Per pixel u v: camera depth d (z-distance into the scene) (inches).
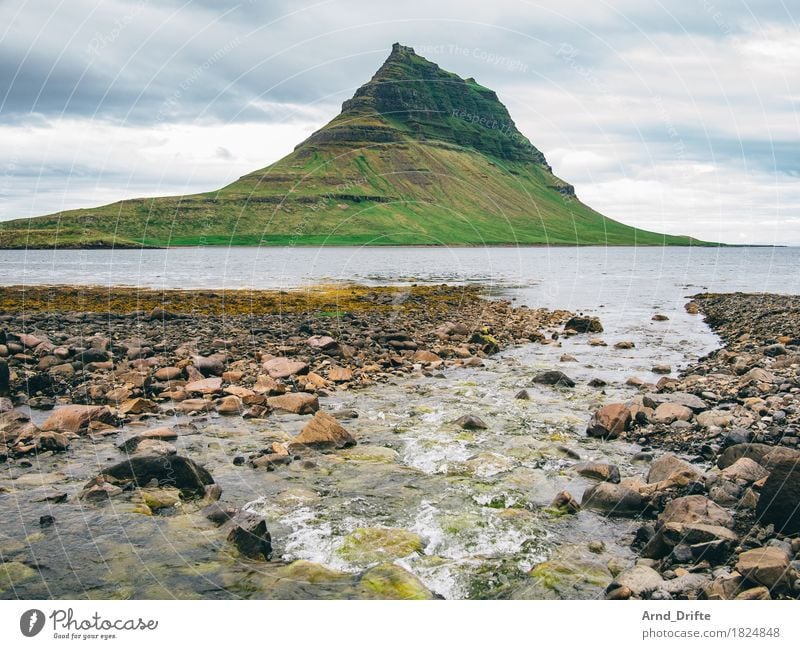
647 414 634.2
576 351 1125.7
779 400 649.0
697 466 507.5
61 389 753.0
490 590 336.8
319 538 396.2
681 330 1378.0
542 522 418.6
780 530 370.9
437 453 556.7
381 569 348.2
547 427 637.3
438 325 1378.0
